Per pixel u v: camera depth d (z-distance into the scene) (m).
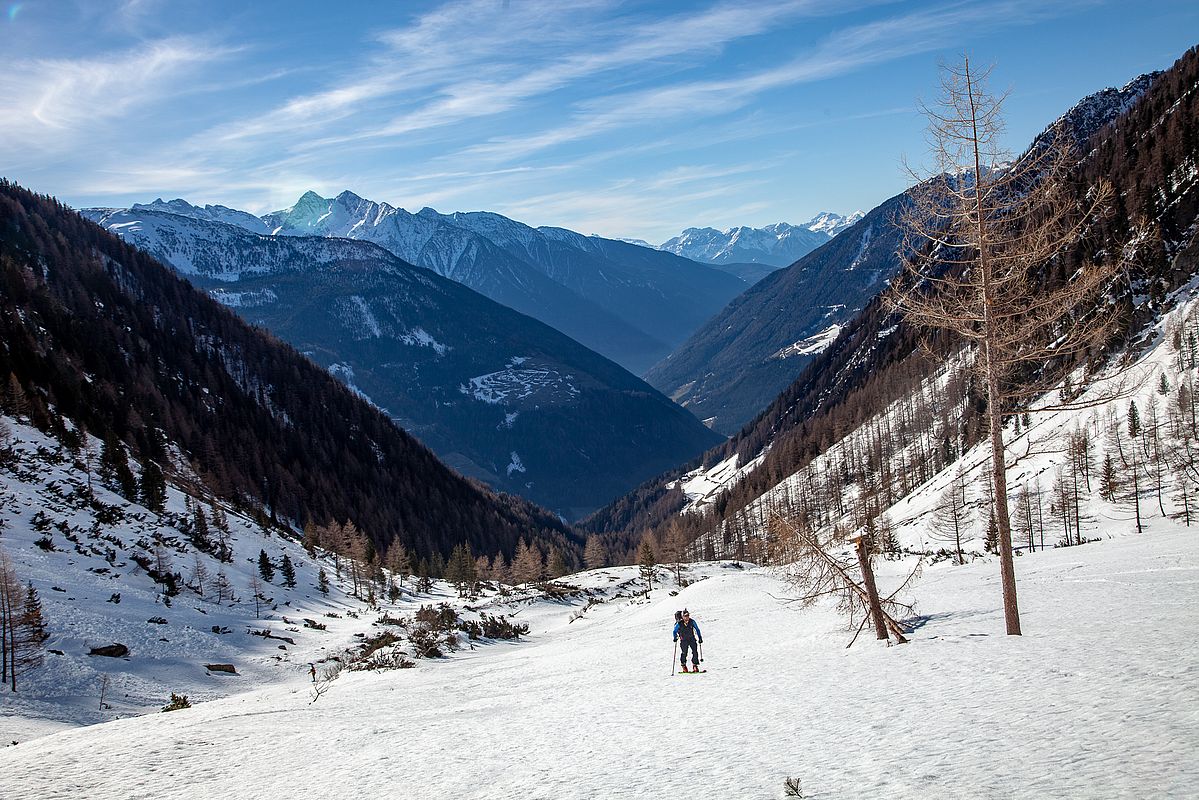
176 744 18.17
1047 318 18.61
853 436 190.88
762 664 23.75
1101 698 11.59
